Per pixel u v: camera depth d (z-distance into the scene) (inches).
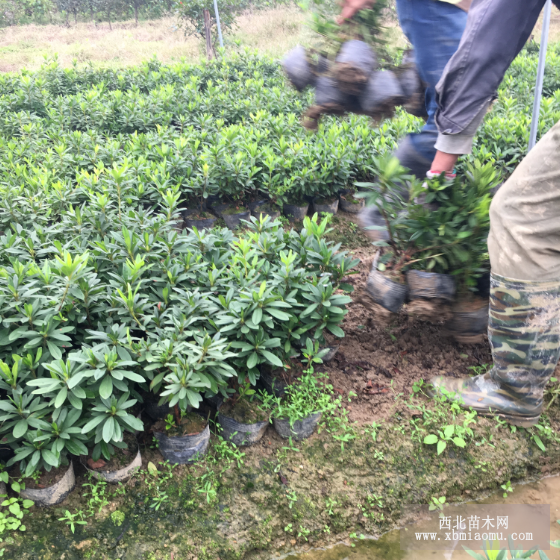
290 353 113.8
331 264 125.6
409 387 122.3
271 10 802.8
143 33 870.4
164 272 123.6
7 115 288.5
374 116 132.7
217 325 106.3
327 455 109.3
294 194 209.3
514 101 280.7
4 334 102.3
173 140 235.1
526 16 94.9
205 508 99.0
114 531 94.3
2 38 885.2
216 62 416.2
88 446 101.6
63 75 384.2
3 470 95.9
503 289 99.5
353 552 98.3
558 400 121.8
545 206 91.9
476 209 109.9
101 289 112.5
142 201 183.9
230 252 133.3
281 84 366.3
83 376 90.4
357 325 141.9
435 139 130.3
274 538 98.1
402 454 109.7
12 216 156.4
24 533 92.2
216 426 111.3
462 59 99.3
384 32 128.6
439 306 123.3
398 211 118.9
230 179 198.2
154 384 97.1
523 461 111.6
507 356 104.5
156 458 106.3
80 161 205.8
